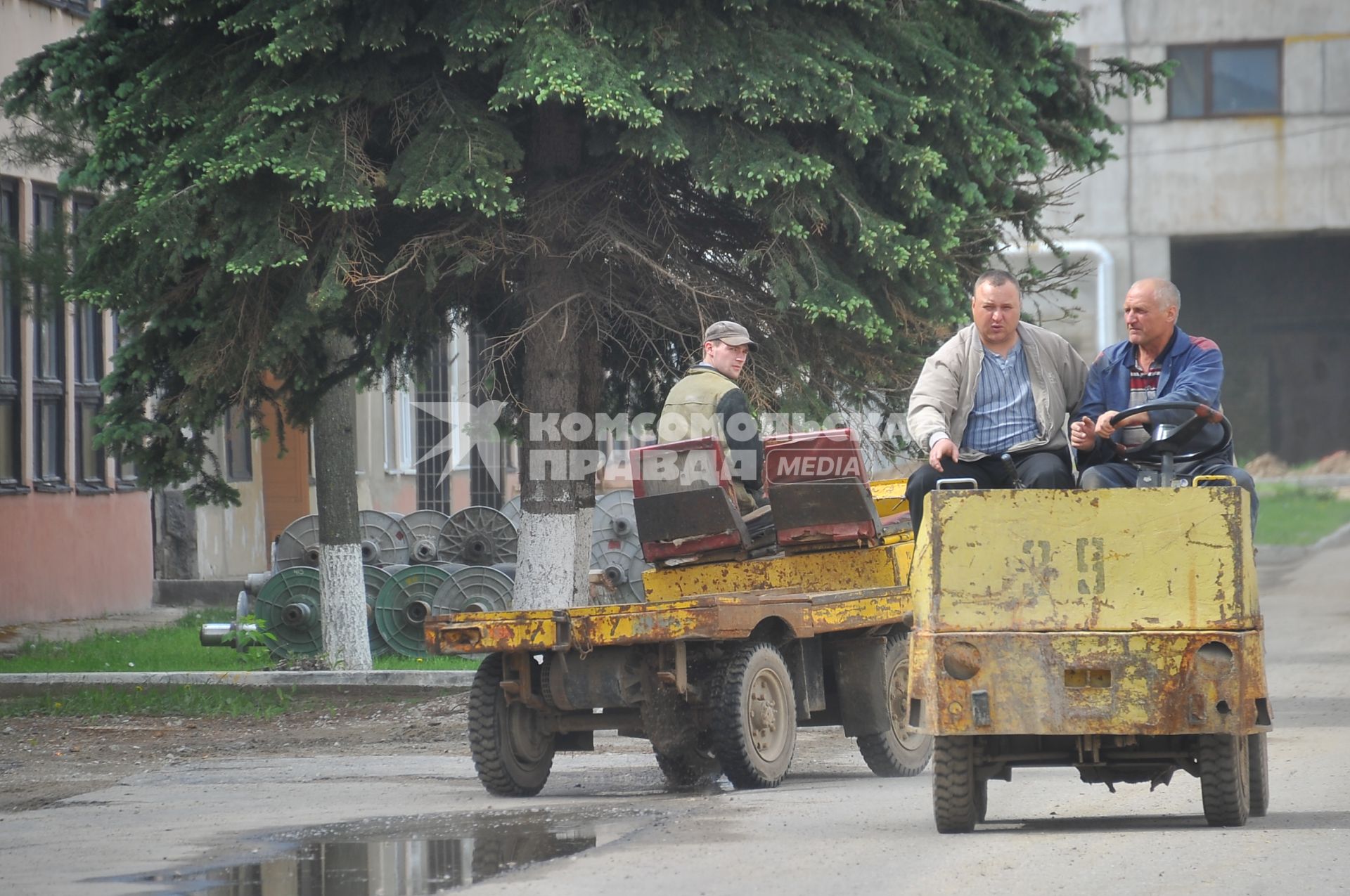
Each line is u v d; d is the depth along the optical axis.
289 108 41.78
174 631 70.88
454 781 34.75
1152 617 22.64
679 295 45.94
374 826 26.95
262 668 56.53
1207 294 162.50
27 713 48.34
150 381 46.81
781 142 42.91
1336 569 89.75
